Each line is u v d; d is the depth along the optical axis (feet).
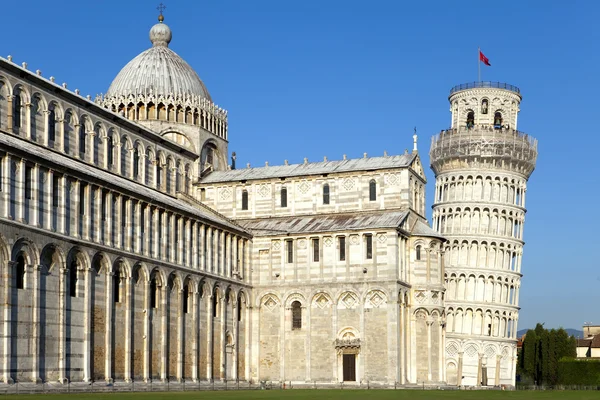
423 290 385.70
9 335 237.45
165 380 317.63
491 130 593.01
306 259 384.47
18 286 244.63
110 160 351.05
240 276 382.83
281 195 410.93
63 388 253.65
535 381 609.42
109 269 286.87
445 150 599.16
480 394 275.80
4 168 239.91
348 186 400.88
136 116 413.18
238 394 251.39
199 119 425.69
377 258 371.35
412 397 229.66
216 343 361.30
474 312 577.84
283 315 384.68
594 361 585.22
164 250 324.19
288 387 374.63
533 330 629.92
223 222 372.79
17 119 294.87
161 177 391.65
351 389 341.62
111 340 287.07
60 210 264.72
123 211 299.79
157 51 435.12
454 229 592.19
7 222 237.86
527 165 604.49
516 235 600.80
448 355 571.28
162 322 318.65
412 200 397.39
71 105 323.57
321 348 376.07
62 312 261.44
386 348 364.38
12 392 232.12
